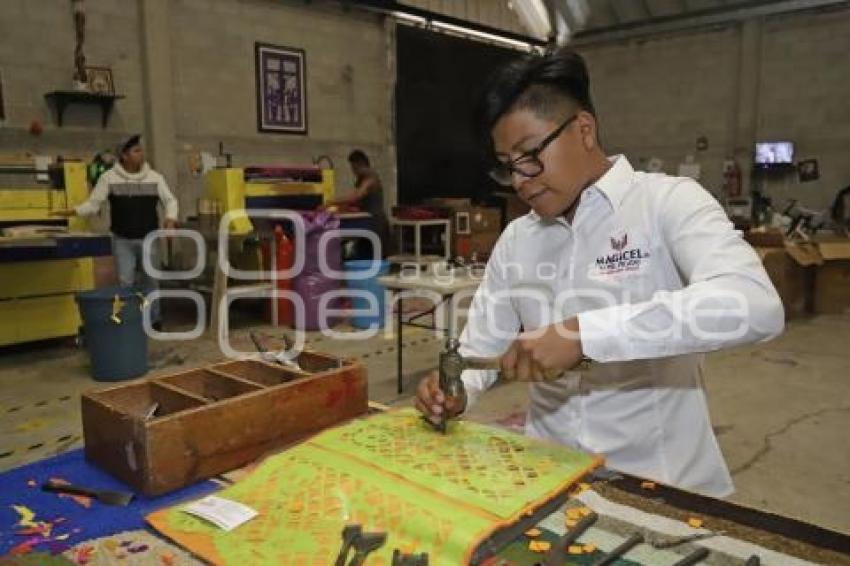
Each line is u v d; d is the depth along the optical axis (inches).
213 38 212.5
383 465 35.9
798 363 146.8
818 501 85.4
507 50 303.0
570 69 37.8
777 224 232.7
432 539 29.3
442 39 280.1
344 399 45.3
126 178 165.6
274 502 33.4
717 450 46.5
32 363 147.5
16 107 175.0
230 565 28.7
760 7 262.4
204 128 213.6
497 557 29.0
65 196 162.6
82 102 186.4
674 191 41.1
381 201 220.1
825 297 201.0
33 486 37.7
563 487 33.8
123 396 42.4
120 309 132.4
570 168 39.4
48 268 154.6
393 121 267.1
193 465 37.4
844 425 110.8
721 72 280.2
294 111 236.8
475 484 33.5
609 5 295.6
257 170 194.4
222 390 45.8
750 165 276.1
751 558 27.7
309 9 237.3
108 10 189.9
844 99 252.4
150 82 197.9
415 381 134.6
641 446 44.5
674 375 44.0
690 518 31.6
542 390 47.9
